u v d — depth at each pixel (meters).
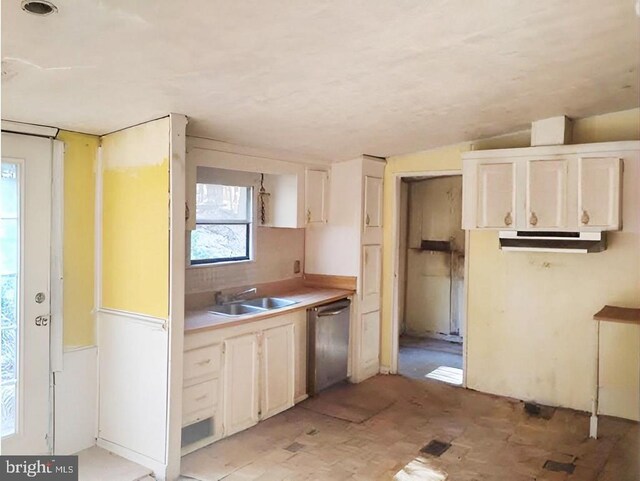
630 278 3.86
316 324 4.19
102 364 3.26
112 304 3.20
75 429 3.18
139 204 3.04
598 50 2.46
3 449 2.84
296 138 3.79
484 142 4.38
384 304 5.06
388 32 2.06
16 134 2.86
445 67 2.55
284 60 2.26
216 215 4.13
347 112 3.22
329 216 4.89
